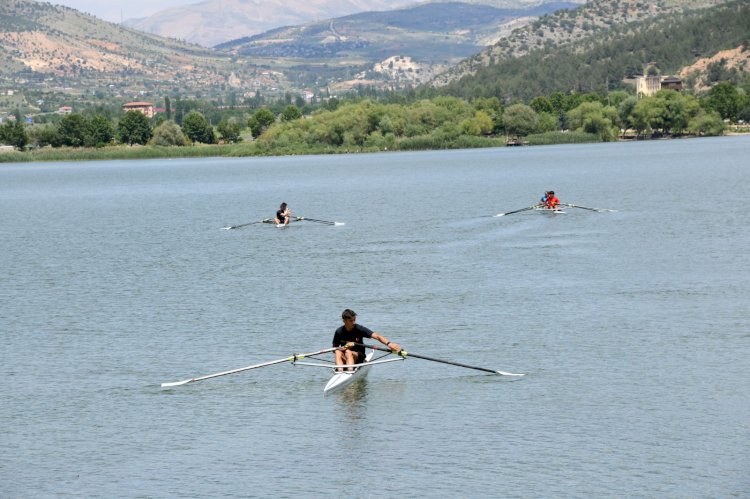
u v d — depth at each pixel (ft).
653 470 122.83
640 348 180.75
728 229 360.28
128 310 234.99
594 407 147.02
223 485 122.72
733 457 126.00
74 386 166.71
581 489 118.32
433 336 197.16
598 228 377.50
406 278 270.46
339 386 160.35
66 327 216.13
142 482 124.36
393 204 551.18
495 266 286.87
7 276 299.99
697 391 152.66
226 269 301.02
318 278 276.21
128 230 449.48
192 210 566.77
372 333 166.09
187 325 214.90
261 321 217.36
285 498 118.52
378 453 131.85
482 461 127.85
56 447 137.08
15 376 173.78
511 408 148.25
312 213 510.17
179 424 145.69
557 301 228.63
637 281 252.42
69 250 370.94
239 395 159.74
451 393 157.38
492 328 202.18
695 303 220.64
